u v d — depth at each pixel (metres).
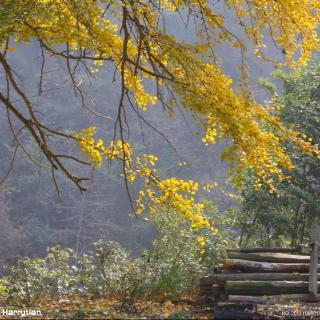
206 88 10.99
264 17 11.59
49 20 11.52
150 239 51.38
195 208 13.24
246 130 10.94
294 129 18.42
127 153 13.43
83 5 10.96
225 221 19.92
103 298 12.28
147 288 12.30
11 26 10.23
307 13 11.45
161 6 12.77
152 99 13.34
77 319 9.38
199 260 14.64
